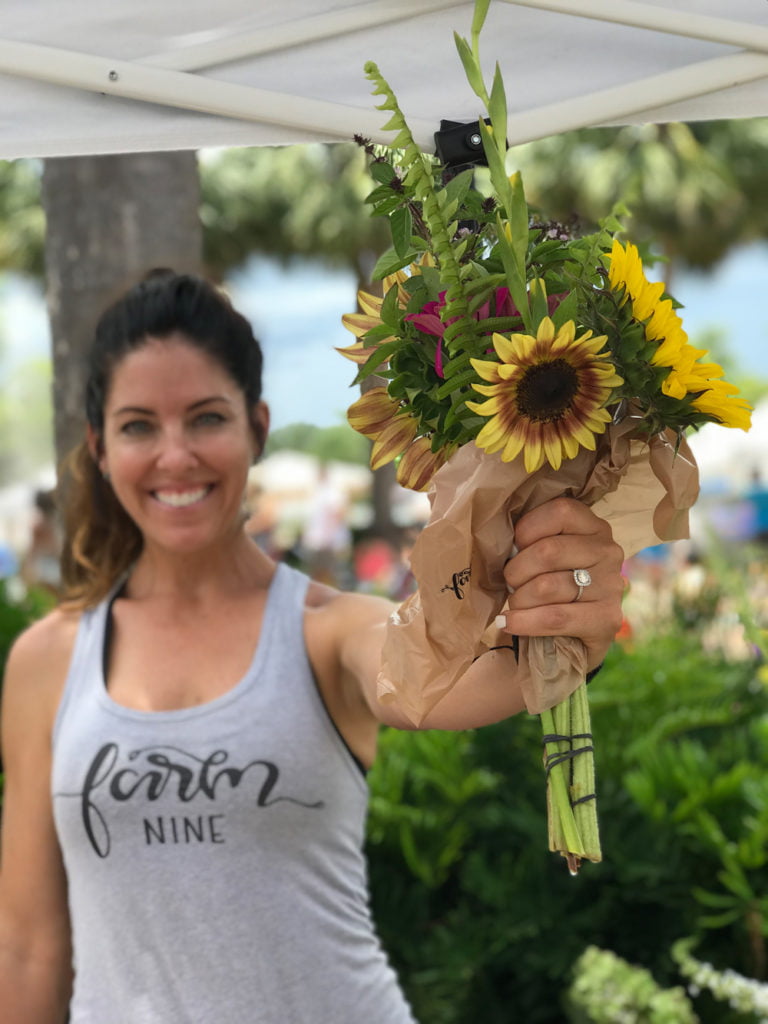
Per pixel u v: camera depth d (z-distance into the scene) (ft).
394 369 3.63
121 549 5.63
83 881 5.01
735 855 8.43
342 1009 4.89
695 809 8.71
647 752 9.00
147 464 5.11
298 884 4.92
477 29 3.40
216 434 5.17
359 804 5.26
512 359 3.21
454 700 4.05
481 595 3.56
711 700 9.97
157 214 9.35
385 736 9.52
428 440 3.88
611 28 4.55
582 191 34.42
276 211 36.99
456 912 8.97
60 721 5.21
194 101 4.44
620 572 3.59
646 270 3.97
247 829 4.86
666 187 34.55
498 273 3.43
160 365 5.09
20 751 5.38
